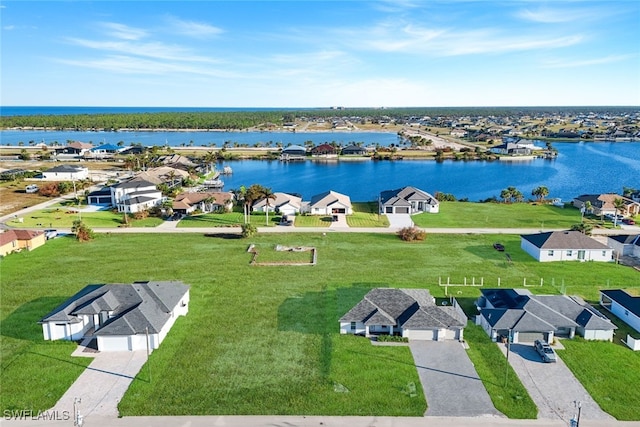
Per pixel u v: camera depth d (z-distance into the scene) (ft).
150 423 113.39
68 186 422.00
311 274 216.13
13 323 166.50
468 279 210.79
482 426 113.19
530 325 154.20
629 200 346.54
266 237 279.69
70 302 163.12
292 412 117.80
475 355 146.10
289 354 145.59
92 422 113.91
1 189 433.07
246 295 191.83
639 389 128.47
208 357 143.43
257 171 611.06
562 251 237.86
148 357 140.26
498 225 311.06
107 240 272.51
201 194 362.94
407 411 118.42
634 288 201.36
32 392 126.21
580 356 145.69
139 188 363.97
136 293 166.71
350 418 115.85
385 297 169.17
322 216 336.90
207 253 247.29
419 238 272.92
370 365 139.74
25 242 252.62
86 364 140.26
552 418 116.37
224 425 112.88
